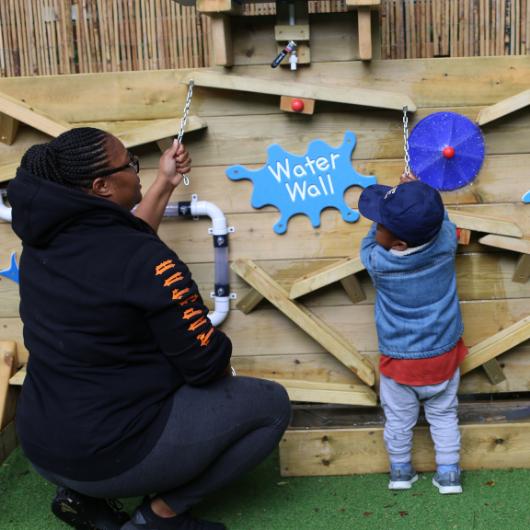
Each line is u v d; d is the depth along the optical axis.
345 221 2.32
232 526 2.00
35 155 1.65
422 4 2.99
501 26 2.97
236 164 2.29
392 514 2.03
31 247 1.69
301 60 2.20
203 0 2.03
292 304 2.28
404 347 2.09
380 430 2.25
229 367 1.90
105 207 1.64
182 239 2.35
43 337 1.67
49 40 3.08
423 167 2.26
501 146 2.26
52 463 1.69
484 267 2.34
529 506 2.04
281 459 2.27
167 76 2.26
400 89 2.22
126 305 1.61
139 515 1.86
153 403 1.71
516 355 2.40
